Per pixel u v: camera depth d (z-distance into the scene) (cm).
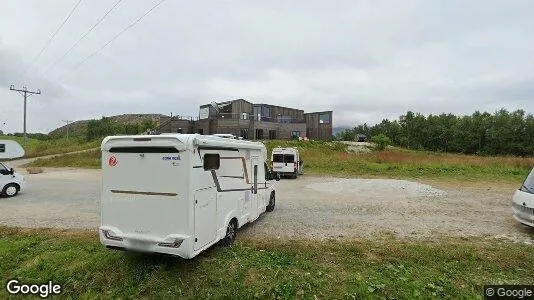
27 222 970
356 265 635
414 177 2194
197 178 586
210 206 636
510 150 6712
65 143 5881
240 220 798
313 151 3566
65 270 627
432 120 8294
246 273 596
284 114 5012
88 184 1891
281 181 2044
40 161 3522
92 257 672
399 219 1030
